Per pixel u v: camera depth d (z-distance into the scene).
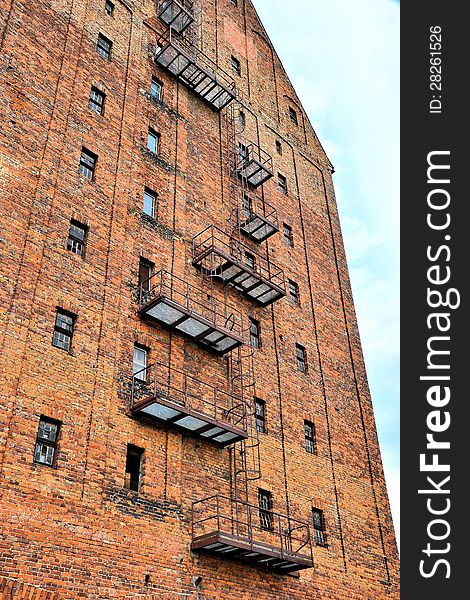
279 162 36.31
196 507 20.72
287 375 28.64
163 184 26.36
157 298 21.61
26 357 17.94
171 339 22.98
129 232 23.50
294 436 27.20
